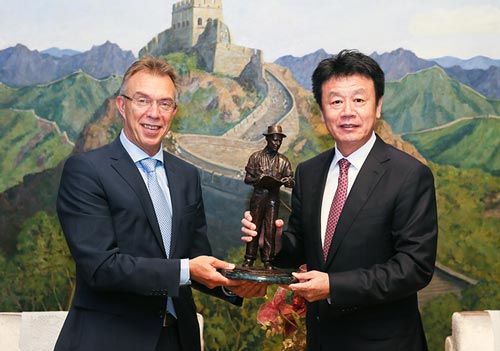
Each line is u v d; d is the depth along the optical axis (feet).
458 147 12.49
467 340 7.50
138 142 6.59
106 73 13.05
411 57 12.68
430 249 6.36
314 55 12.84
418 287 6.28
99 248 6.15
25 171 12.97
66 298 12.75
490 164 12.35
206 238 7.11
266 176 6.45
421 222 6.38
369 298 6.11
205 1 12.86
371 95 6.52
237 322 12.44
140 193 6.39
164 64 6.65
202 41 12.88
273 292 12.21
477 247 12.27
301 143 12.76
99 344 6.14
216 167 12.74
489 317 7.62
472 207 12.34
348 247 6.42
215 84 12.85
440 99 12.59
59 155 13.00
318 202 6.81
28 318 7.39
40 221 12.89
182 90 12.81
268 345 12.37
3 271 12.79
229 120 12.82
